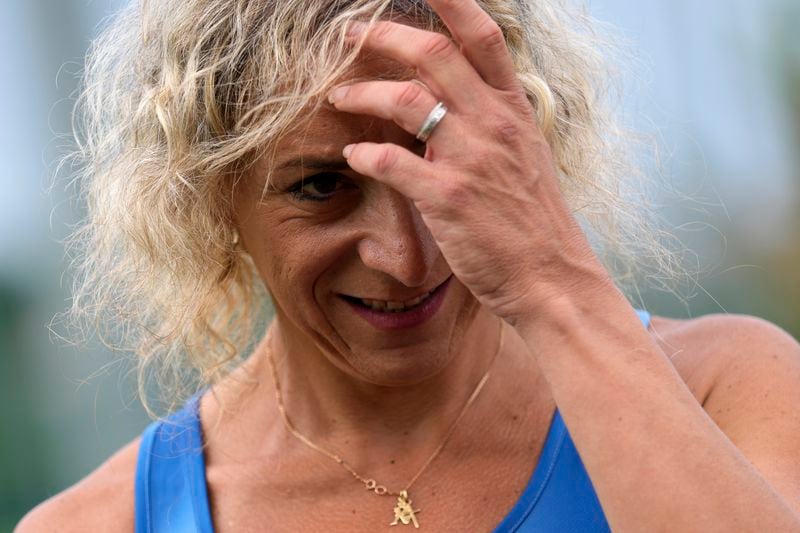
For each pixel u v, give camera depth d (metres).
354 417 6.11
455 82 4.81
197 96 5.55
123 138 6.16
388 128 5.12
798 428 5.54
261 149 5.36
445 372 6.04
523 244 4.92
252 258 5.99
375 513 5.92
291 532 5.96
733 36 15.09
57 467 16.61
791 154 14.98
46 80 18.77
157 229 5.91
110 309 6.49
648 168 6.66
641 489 4.65
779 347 5.95
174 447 6.44
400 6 5.18
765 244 14.90
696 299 14.65
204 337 6.66
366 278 5.46
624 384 4.79
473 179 4.84
